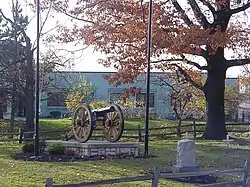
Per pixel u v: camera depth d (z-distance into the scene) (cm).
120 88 5266
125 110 4522
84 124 1908
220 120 2864
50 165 1574
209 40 2489
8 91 3666
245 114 5322
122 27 2648
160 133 3109
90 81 5325
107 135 2006
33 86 3422
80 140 1923
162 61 2809
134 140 2653
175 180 1358
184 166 1430
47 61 3662
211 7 2655
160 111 5269
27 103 3406
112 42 2688
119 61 2738
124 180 924
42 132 2664
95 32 2734
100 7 2664
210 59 2816
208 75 2880
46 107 5509
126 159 1777
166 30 2520
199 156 1947
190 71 3069
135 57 2656
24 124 3856
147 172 1469
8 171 1437
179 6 2617
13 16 3734
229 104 4778
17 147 2256
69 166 1556
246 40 2659
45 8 2978
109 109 1977
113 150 1891
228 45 2645
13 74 3512
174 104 4131
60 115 5488
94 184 873
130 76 2725
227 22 2697
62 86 4869
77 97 4447
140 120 4428
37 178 1323
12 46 3691
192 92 4062
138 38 2556
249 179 1283
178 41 2455
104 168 1535
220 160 1834
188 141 1453
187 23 2645
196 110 4522
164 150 2136
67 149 1883
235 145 2428
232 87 4728
